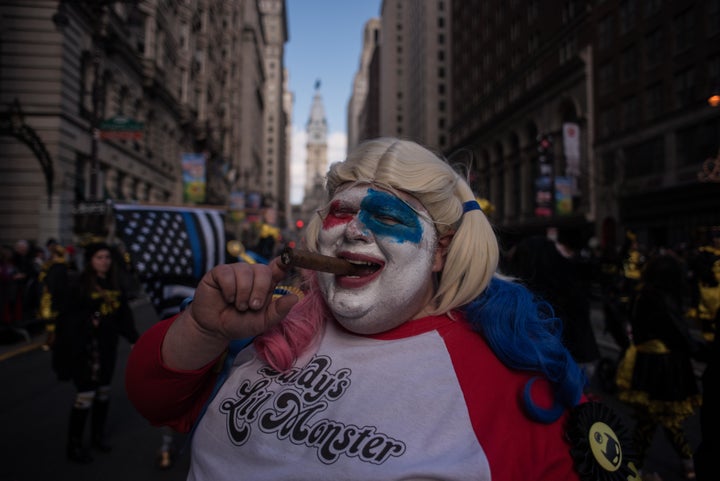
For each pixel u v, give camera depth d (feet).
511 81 123.13
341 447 2.96
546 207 94.17
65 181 54.39
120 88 70.90
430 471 2.75
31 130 49.44
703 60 64.80
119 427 15.43
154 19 81.05
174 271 10.02
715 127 63.16
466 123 156.04
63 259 22.59
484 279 3.58
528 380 3.33
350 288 3.37
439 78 228.02
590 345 11.86
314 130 586.04
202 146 120.26
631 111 80.07
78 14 57.06
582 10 92.89
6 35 53.21
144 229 10.13
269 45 368.48
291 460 3.05
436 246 3.61
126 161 74.28
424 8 233.14
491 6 138.10
